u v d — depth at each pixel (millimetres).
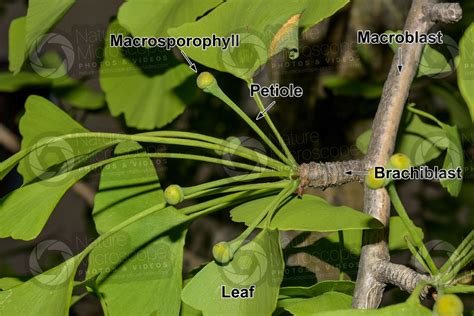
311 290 521
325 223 466
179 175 769
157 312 495
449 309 415
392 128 521
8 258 809
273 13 485
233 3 483
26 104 565
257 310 446
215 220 826
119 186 531
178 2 506
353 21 717
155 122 634
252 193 516
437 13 516
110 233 479
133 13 501
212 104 746
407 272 483
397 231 561
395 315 419
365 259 501
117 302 497
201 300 447
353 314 416
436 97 734
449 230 761
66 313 459
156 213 514
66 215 906
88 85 722
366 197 514
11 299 464
